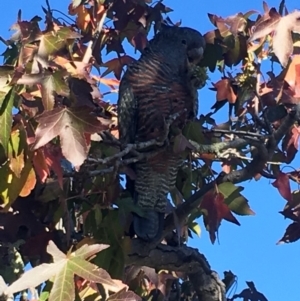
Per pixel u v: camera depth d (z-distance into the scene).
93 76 4.77
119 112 5.09
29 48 3.67
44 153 3.60
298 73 4.34
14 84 3.43
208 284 4.77
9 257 4.07
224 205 4.48
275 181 4.52
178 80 5.07
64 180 4.09
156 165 4.80
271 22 3.86
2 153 3.63
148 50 5.26
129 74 5.14
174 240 4.95
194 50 5.05
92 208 4.19
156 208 4.86
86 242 3.88
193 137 4.60
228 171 4.80
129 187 5.05
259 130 4.70
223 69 4.91
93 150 4.22
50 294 3.13
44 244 4.05
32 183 3.67
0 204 3.87
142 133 5.08
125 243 4.08
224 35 4.86
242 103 4.73
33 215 4.07
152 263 4.63
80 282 3.62
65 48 3.84
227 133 4.49
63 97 3.61
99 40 4.94
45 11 4.55
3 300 3.21
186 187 5.02
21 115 3.57
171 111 5.02
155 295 4.96
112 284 3.19
